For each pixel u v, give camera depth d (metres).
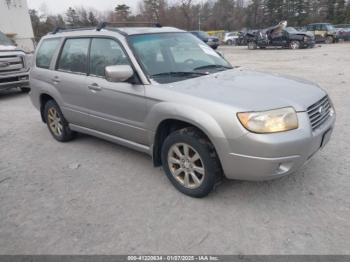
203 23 58.62
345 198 3.28
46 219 3.20
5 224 3.15
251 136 2.81
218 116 2.94
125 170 4.18
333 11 55.03
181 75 3.76
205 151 3.12
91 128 4.66
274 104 2.93
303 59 16.09
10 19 31.92
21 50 9.97
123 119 3.95
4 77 9.23
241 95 3.09
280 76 3.87
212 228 2.93
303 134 2.89
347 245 2.64
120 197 3.54
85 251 2.73
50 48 5.18
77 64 4.59
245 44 32.38
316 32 28.84
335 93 7.75
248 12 61.38
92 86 4.23
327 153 4.30
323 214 3.04
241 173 2.99
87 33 4.45
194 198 3.43
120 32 4.02
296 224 2.92
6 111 7.93
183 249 2.70
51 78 5.00
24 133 6.05
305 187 3.51
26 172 4.30
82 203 3.46
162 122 3.45
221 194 3.46
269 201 3.29
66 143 5.34
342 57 16.05
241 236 2.81
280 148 2.79
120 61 3.89
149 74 3.65
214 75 3.77
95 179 3.99
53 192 3.73
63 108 4.93
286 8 58.28
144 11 51.53
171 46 4.15
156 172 4.08
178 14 49.16
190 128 3.29
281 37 23.91
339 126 5.34
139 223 3.06
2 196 3.70
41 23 54.44
